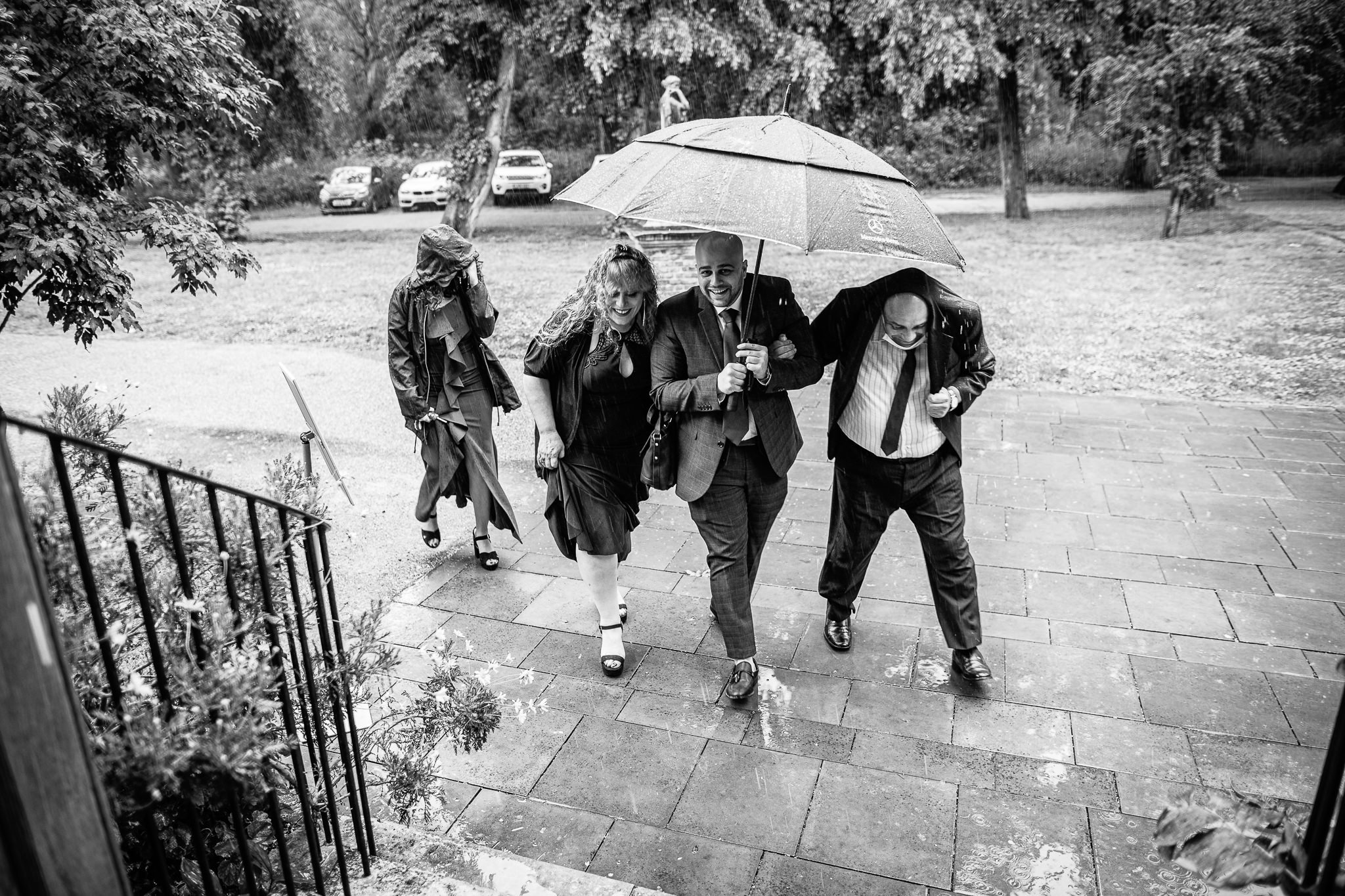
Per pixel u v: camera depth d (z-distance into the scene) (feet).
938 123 97.50
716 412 11.50
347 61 106.11
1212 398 25.71
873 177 9.89
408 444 23.88
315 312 42.70
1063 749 11.37
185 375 31.40
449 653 10.07
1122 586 15.28
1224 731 11.60
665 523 18.51
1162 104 53.72
